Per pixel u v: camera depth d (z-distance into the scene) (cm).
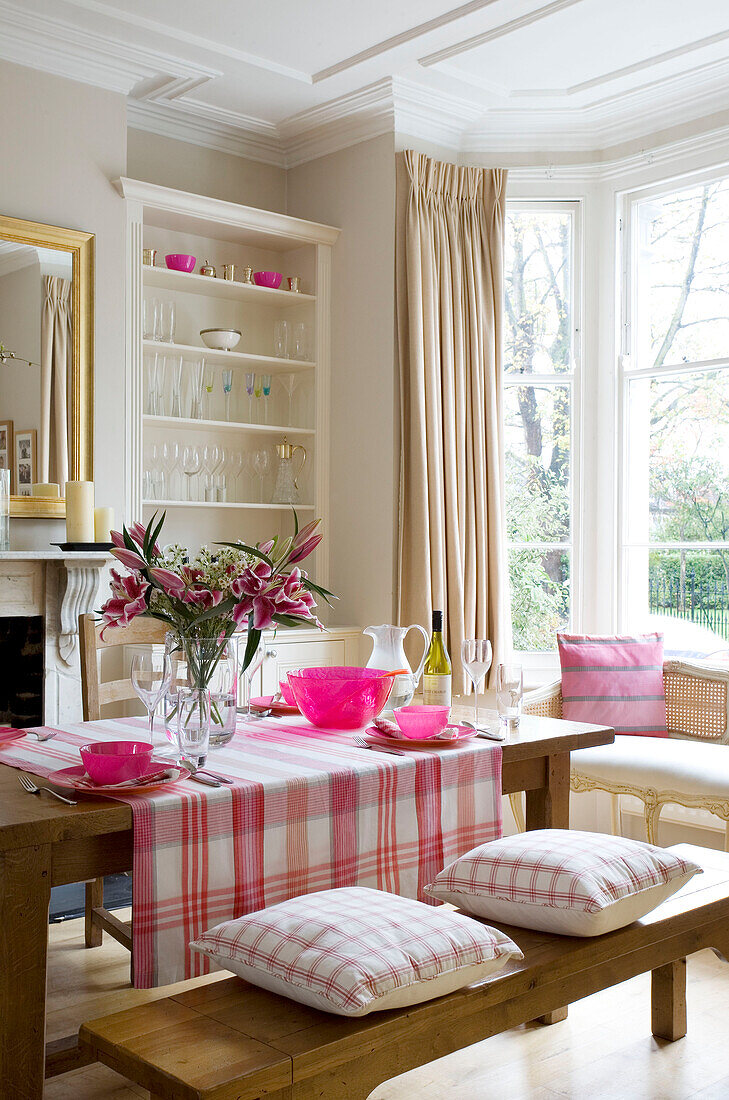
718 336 426
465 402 441
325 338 470
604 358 461
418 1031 163
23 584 380
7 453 374
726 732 385
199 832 189
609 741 269
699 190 432
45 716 383
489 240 448
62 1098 227
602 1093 231
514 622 470
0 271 372
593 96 434
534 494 469
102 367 399
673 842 417
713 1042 258
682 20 370
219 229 448
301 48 395
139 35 380
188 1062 145
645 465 453
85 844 182
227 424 446
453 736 239
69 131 389
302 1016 161
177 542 455
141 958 182
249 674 254
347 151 461
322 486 470
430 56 399
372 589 448
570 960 188
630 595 457
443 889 212
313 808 205
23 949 172
